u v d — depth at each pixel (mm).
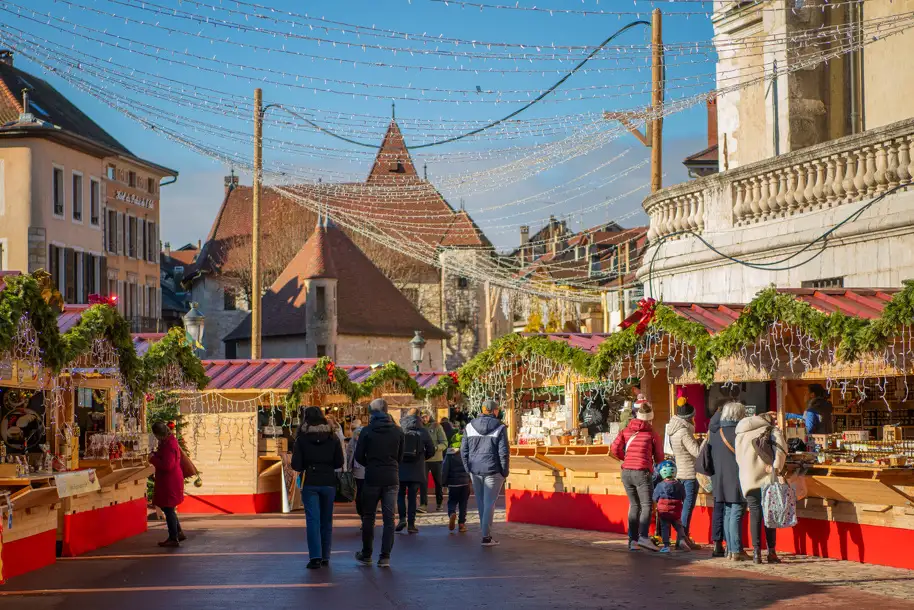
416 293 88938
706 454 14047
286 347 70500
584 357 17609
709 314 16031
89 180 58219
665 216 22703
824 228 18266
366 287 72812
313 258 70750
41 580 12648
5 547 12688
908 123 16656
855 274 17750
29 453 14938
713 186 21078
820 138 21734
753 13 23125
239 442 24359
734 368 15242
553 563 13766
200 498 24328
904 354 12953
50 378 14727
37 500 13312
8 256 53500
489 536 15891
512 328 89000
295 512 24312
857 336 12844
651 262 23109
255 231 34094
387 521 13883
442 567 13547
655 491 15070
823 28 21281
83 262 57188
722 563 13523
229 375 25031
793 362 14344
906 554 12688
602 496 17891
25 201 53500
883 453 12961
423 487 22469
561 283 57188
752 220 20250
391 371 29047
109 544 16641
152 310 66688
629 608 10445
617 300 48000
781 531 14602
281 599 11148
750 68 23266
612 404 19641
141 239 65062
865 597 10805
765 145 22750
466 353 89250
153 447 20953
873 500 12930
